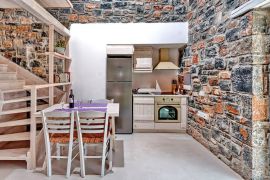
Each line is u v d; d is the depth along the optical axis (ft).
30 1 10.90
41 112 11.11
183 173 11.06
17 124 12.67
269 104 9.75
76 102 14.87
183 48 20.33
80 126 10.84
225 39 12.25
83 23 19.52
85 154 13.38
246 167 10.27
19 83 15.89
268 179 9.85
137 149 14.83
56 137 11.36
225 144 12.29
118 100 19.16
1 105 12.63
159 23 19.19
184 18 19.71
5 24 19.63
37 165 11.98
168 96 19.29
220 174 10.94
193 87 17.65
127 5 20.01
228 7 11.93
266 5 9.29
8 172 11.15
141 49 20.76
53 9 19.61
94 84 19.47
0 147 13.38
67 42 19.31
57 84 15.51
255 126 9.82
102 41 19.33
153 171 11.29
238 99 10.93
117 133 19.15
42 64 19.76
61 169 11.60
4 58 17.63
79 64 19.40
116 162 12.51
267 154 9.83
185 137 17.94
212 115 14.02
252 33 9.78
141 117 19.42
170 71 21.54
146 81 21.53
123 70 19.07
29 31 19.69
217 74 13.29
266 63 9.76
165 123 19.43
